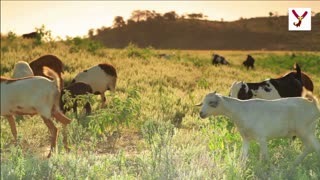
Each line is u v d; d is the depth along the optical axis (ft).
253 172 30.66
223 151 36.01
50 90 38.81
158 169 31.63
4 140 42.29
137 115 49.65
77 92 51.52
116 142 42.63
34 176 31.76
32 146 40.42
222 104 33.50
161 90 64.69
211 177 31.42
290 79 46.16
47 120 38.60
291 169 31.91
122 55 117.29
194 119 50.44
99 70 58.49
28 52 106.52
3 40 114.42
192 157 34.47
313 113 33.27
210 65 123.34
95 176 31.65
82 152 37.50
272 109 33.12
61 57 99.76
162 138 34.04
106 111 42.04
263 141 32.96
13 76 50.70
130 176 31.14
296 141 37.81
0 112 38.42
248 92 45.09
